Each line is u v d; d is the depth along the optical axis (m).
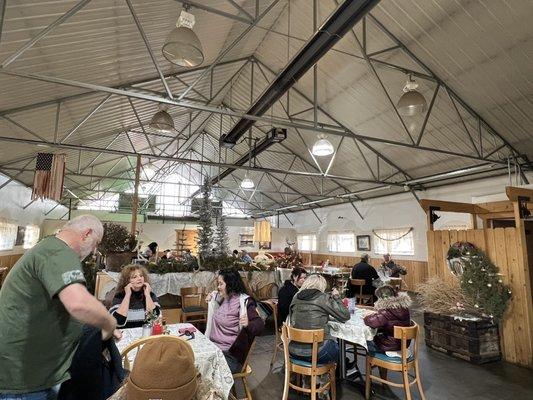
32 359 1.22
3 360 1.20
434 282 4.70
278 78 4.37
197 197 16.14
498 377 3.49
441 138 6.83
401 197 10.14
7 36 3.25
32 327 1.22
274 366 3.72
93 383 1.31
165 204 16.89
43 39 3.54
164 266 5.11
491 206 5.29
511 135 5.97
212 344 2.25
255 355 4.09
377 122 7.11
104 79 5.04
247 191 15.73
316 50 3.61
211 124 10.52
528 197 4.25
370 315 3.00
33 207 10.20
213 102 8.46
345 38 5.30
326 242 13.91
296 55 3.83
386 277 7.81
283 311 3.75
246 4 4.48
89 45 3.98
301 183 12.91
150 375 0.97
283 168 11.80
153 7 3.69
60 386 1.30
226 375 2.13
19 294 1.22
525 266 3.95
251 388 3.17
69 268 1.22
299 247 16.06
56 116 5.52
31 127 5.79
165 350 1.04
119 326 2.61
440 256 4.98
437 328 4.37
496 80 4.98
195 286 5.11
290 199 15.09
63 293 1.17
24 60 3.76
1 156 6.76
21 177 8.60
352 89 6.49
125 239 5.09
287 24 5.29
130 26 3.89
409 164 8.42
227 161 12.75
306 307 2.87
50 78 3.34
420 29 4.69
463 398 3.00
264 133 9.64
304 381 2.96
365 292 6.24
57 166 6.14
